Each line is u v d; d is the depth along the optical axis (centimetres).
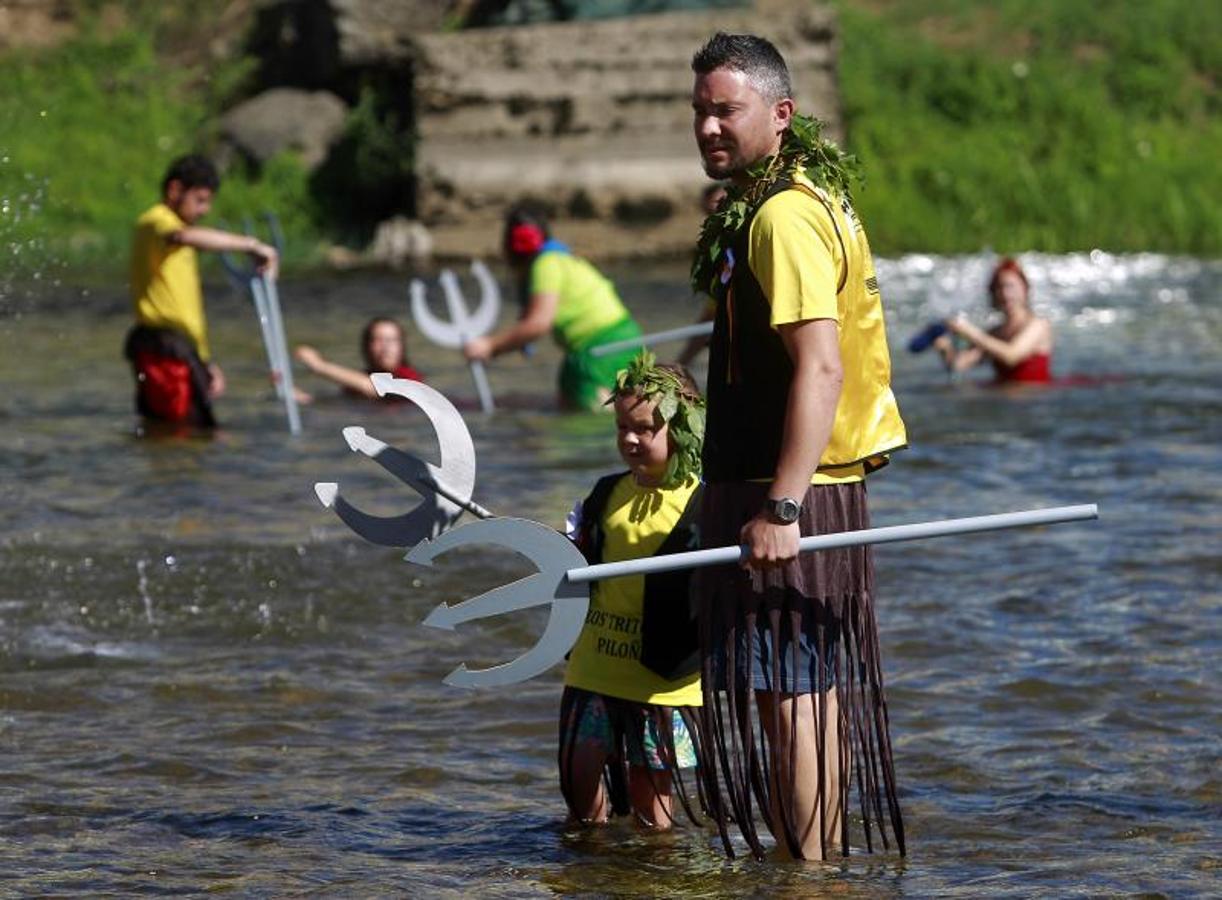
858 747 1442
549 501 2664
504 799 1529
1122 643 1961
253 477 2900
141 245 3388
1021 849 1384
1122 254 7212
